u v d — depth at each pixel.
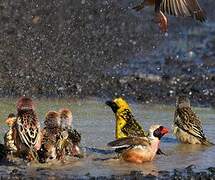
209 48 26.27
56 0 24.30
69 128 11.80
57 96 17.27
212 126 14.69
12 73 18.73
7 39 21.34
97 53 22.84
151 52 24.81
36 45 21.38
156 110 16.20
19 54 20.31
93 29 24.66
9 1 23.59
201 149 12.92
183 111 13.23
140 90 18.84
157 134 11.83
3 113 14.86
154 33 26.72
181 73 21.77
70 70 20.05
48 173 11.02
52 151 11.52
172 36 27.66
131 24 26.44
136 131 12.27
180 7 9.52
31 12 23.59
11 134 11.59
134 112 15.82
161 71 21.88
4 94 17.05
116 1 26.50
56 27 23.45
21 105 11.38
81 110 15.60
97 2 25.88
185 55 24.80
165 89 19.19
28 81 18.28
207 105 17.42
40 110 15.43
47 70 19.58
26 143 11.28
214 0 32.34
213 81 20.72
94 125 14.15
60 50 21.70
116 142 11.67
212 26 29.92
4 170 11.12
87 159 11.86
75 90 18.09
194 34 28.41
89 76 19.89
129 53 24.12
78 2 25.02
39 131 11.35
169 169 11.50
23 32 22.20
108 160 11.84
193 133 13.15
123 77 20.31
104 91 18.39
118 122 12.33
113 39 24.78
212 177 11.05
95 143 12.82
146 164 11.75
